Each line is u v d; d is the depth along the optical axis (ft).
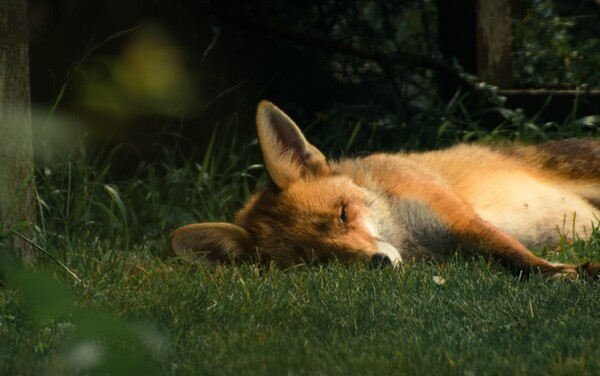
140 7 45.57
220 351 18.35
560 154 35.65
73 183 39.34
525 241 32.32
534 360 16.78
